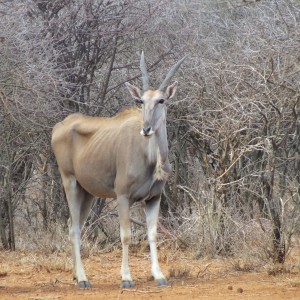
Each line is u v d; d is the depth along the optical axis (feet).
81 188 118.11
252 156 140.15
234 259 128.88
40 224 157.58
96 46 146.41
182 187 140.46
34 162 154.30
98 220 145.18
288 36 124.77
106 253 143.84
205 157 139.54
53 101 133.90
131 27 145.38
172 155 150.82
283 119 124.47
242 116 126.11
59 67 142.72
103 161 112.68
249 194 138.10
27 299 102.63
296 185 137.90
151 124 106.42
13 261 136.15
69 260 129.29
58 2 143.84
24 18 142.20
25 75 128.77
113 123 114.62
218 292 104.94
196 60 141.38
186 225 140.67
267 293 103.96
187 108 143.84
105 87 146.61
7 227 156.97
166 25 150.71
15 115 131.54
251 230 130.52
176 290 106.73
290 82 124.77
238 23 166.09
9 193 145.59
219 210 135.03
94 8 146.30
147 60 151.84
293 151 141.28
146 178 110.11
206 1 176.14
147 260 135.85
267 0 151.02
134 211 154.51
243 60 132.98
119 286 110.93
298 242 138.10
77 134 116.78
